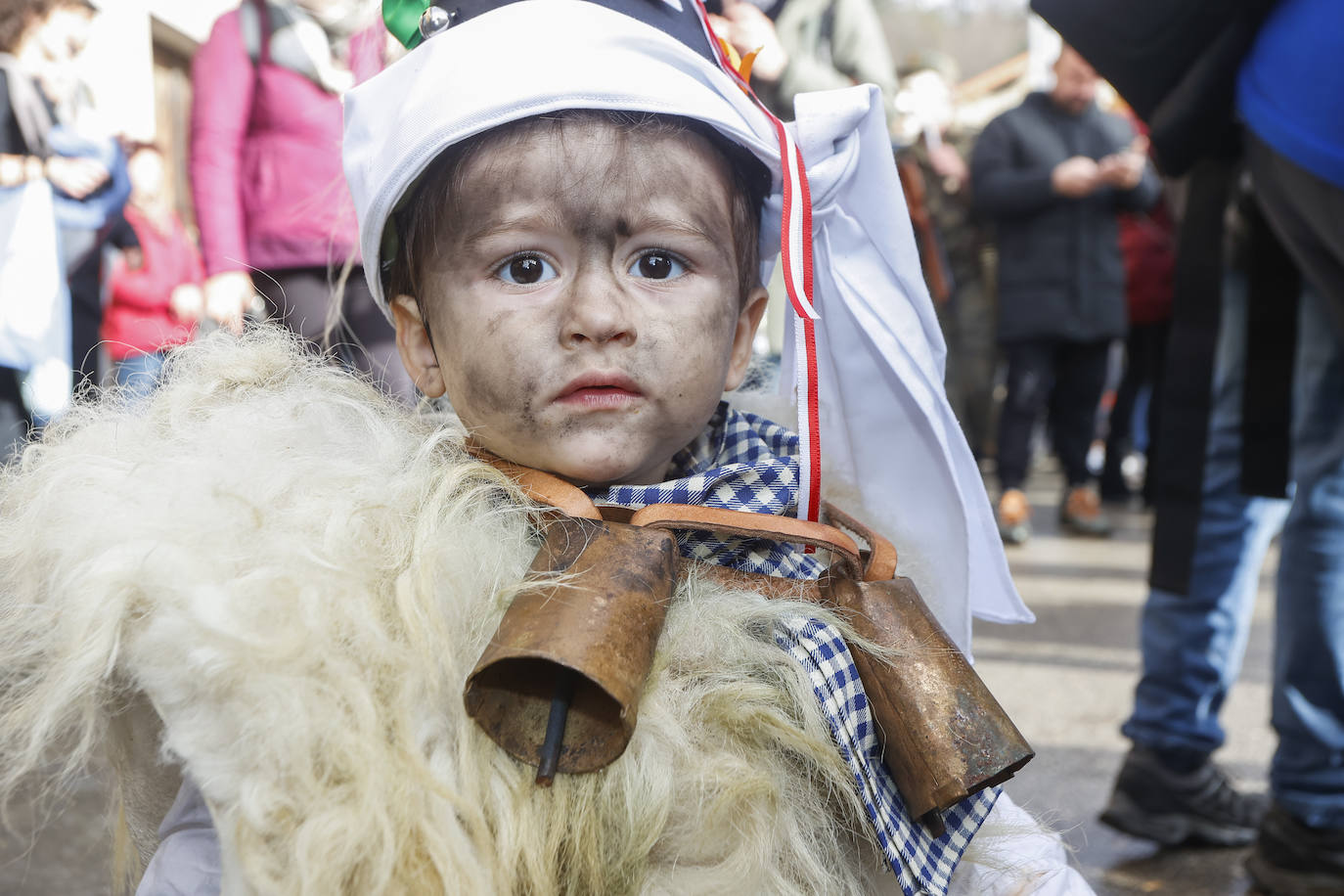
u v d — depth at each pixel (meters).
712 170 0.88
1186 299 1.61
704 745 0.80
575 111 0.84
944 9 13.29
